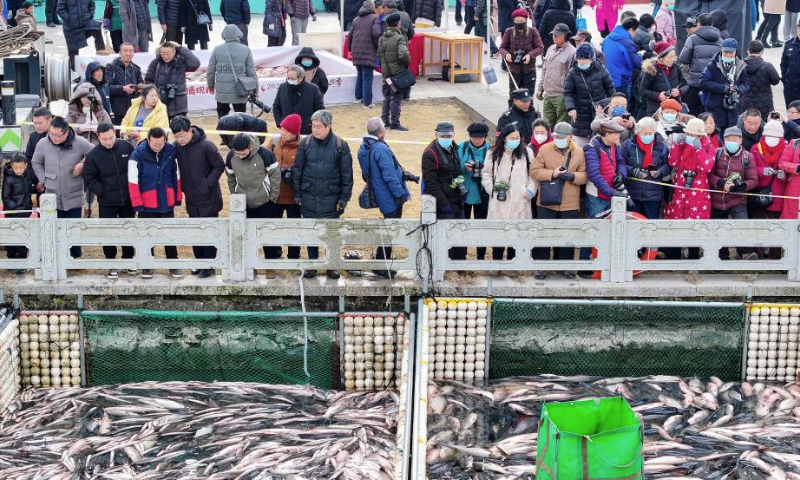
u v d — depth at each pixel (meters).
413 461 11.61
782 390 13.91
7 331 13.54
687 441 12.80
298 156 13.97
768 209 14.82
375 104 22.59
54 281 13.93
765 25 25.20
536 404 13.45
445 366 14.16
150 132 13.80
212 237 13.85
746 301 14.16
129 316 13.93
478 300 13.96
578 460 10.91
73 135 14.35
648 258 14.49
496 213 14.12
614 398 11.65
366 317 13.97
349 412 13.40
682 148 14.39
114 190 14.17
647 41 20.09
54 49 26.08
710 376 14.29
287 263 13.91
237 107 19.70
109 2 24.06
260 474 11.82
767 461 12.29
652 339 14.17
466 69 24.42
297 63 18.58
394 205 14.12
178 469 12.03
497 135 14.74
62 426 13.02
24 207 14.41
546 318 14.05
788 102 19.58
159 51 18.58
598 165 14.11
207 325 13.99
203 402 13.57
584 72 17.31
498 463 12.34
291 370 14.16
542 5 24.16
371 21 21.67
